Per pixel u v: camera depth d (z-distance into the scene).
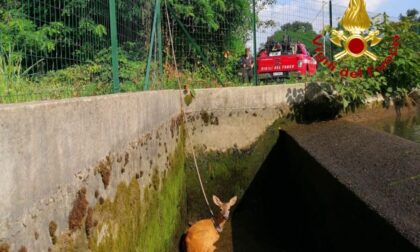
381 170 4.79
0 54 4.00
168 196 6.39
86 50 5.51
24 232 2.20
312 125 8.78
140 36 7.78
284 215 8.34
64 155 2.73
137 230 4.43
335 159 5.67
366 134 6.77
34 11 4.44
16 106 2.20
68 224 2.74
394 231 3.33
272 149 8.81
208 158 8.58
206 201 8.18
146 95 5.20
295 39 12.71
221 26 12.60
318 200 5.75
